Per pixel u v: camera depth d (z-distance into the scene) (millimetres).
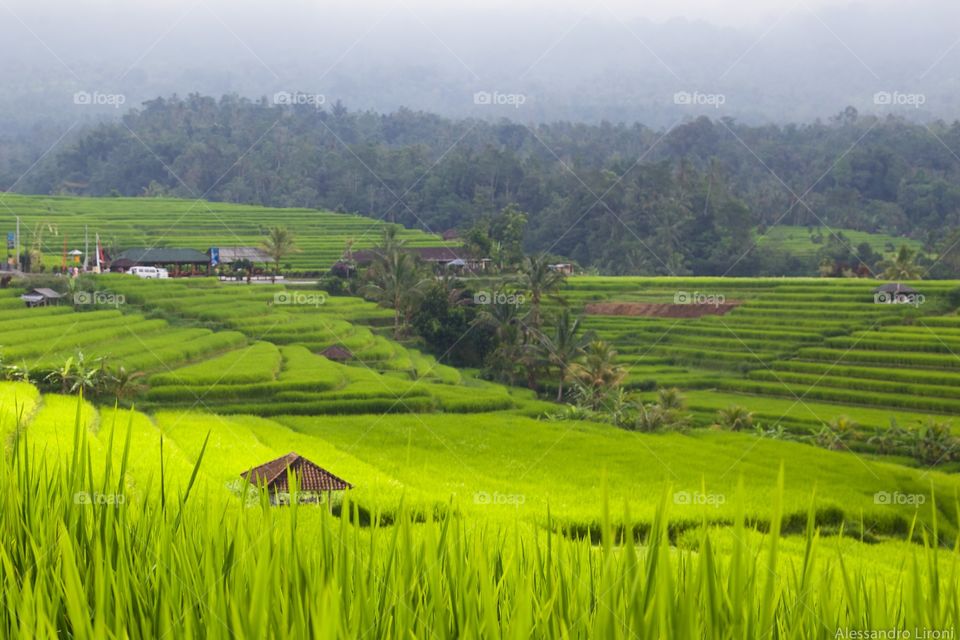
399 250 95188
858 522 33125
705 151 156500
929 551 5133
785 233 124688
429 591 5324
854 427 59625
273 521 5641
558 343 72188
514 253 100250
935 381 69750
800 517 31656
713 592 4305
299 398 60125
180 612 4992
